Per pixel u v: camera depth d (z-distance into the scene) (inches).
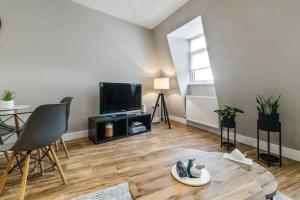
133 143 115.6
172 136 130.3
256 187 40.2
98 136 124.2
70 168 81.2
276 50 75.2
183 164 48.7
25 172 56.8
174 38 147.9
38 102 111.1
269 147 88.9
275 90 85.4
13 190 64.7
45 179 71.8
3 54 99.3
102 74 136.1
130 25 148.1
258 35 78.0
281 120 88.2
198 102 144.2
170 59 153.9
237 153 57.9
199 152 61.4
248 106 103.0
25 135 53.9
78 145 112.1
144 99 164.2
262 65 83.9
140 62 157.5
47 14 110.9
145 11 128.0
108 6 123.3
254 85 93.4
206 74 145.5
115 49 141.4
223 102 119.0
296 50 69.2
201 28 127.6
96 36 131.0
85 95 128.9
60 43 116.6
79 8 122.2
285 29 68.6
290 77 76.4
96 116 131.6
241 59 91.5
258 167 56.7
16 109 75.6
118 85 130.3
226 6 84.3
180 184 41.4
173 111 179.9
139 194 37.7
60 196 61.1
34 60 108.5
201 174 44.9
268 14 70.6
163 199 36.0
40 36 109.4
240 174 45.9
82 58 126.0
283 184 67.6
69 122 123.0
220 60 103.2
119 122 133.0
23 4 103.2
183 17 118.6
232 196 37.0
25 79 106.3
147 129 142.9
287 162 86.1
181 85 158.6
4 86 100.5
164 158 56.4
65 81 120.1
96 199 59.1
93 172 77.7
